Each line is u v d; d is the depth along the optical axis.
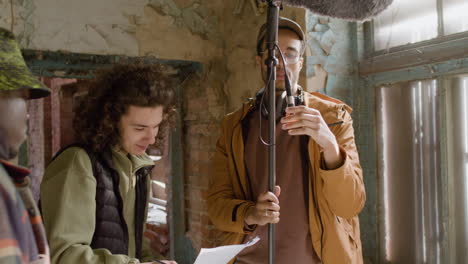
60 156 1.10
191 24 2.90
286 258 1.47
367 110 2.32
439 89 1.95
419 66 2.01
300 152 1.50
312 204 1.45
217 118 2.94
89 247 0.99
